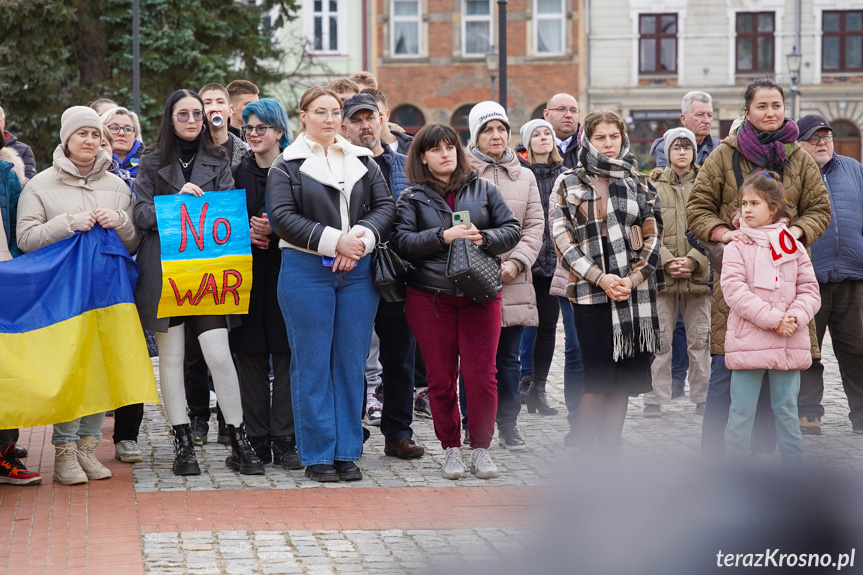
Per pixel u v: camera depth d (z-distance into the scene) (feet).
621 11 126.00
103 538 17.04
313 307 20.85
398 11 126.52
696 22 125.80
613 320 20.79
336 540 16.94
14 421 19.74
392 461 22.89
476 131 24.61
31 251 20.68
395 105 127.13
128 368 20.83
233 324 21.72
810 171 21.91
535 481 20.90
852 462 21.06
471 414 21.52
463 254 20.38
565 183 21.50
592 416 21.17
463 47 126.21
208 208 21.27
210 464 22.59
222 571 15.43
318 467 20.98
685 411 28.32
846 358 25.27
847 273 25.04
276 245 21.84
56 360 20.16
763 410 22.24
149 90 78.95
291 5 90.27
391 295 20.90
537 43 126.72
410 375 23.16
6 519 18.25
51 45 78.64
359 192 21.01
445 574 15.17
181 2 79.87
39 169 80.18
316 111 20.93
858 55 126.52
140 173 21.59
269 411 22.81
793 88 109.09
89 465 21.25
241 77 82.33
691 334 27.73
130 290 21.16
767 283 20.53
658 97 126.52
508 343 23.89
